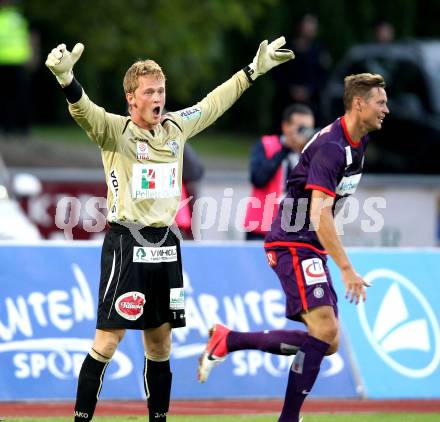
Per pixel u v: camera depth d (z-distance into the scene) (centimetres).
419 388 2600
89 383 1919
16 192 3491
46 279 2473
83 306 2481
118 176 1888
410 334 2641
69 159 5066
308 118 2708
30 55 5591
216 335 2222
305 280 2011
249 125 7756
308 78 5019
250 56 7144
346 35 7006
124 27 4841
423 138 5091
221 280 2572
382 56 5462
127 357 2470
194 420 2208
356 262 2655
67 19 4878
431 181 4044
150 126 1900
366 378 2575
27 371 2419
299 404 2022
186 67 5153
